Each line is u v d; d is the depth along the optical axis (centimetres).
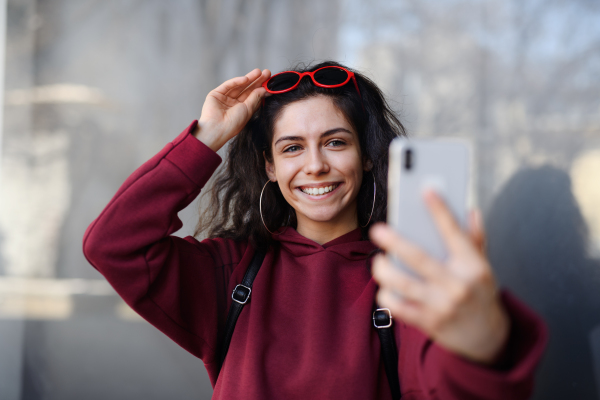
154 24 240
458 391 60
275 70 224
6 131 248
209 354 116
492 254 195
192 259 116
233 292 115
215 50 233
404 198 60
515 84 194
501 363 58
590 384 181
